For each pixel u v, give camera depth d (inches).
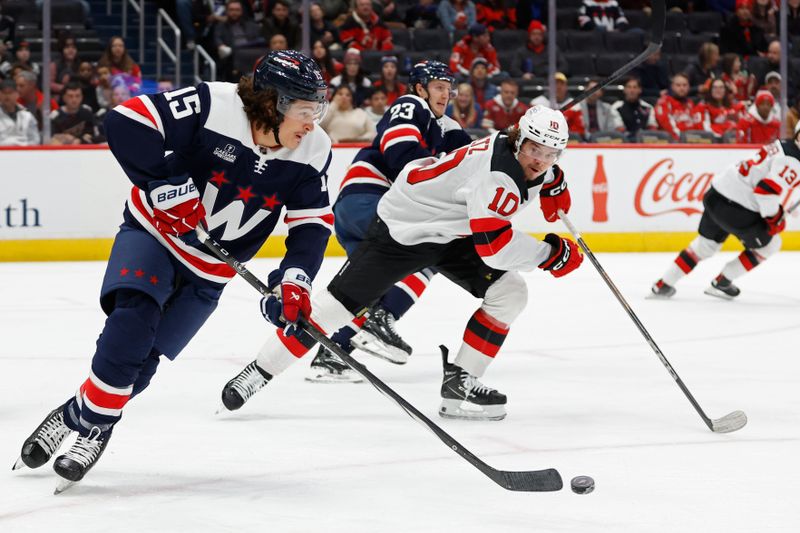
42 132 505.4
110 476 163.8
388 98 539.8
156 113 150.6
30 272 464.1
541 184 198.1
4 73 521.0
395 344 252.7
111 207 508.7
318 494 154.9
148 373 168.6
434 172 200.2
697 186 570.3
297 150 159.2
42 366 261.9
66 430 164.1
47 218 501.7
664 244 567.5
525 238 192.9
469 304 382.0
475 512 146.3
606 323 339.3
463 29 617.9
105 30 593.6
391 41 595.8
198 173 156.9
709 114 580.1
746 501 151.9
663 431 197.8
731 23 608.7
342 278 208.5
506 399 209.8
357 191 253.9
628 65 248.7
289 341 203.5
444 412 209.2
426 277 253.8
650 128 579.2
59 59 510.6
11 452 177.6
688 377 252.2
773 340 307.7
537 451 182.1
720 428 195.2
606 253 558.3
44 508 147.0
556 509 147.8
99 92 513.7
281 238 534.0
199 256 160.6
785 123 583.2
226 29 583.2
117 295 154.9
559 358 277.6
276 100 150.7
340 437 191.2
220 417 206.8
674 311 367.6
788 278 469.4
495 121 543.8
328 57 546.3
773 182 371.6
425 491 156.7
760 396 230.1
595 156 555.2
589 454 180.1
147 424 200.2
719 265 520.4
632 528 139.3
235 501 151.2
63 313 353.4
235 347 289.3
